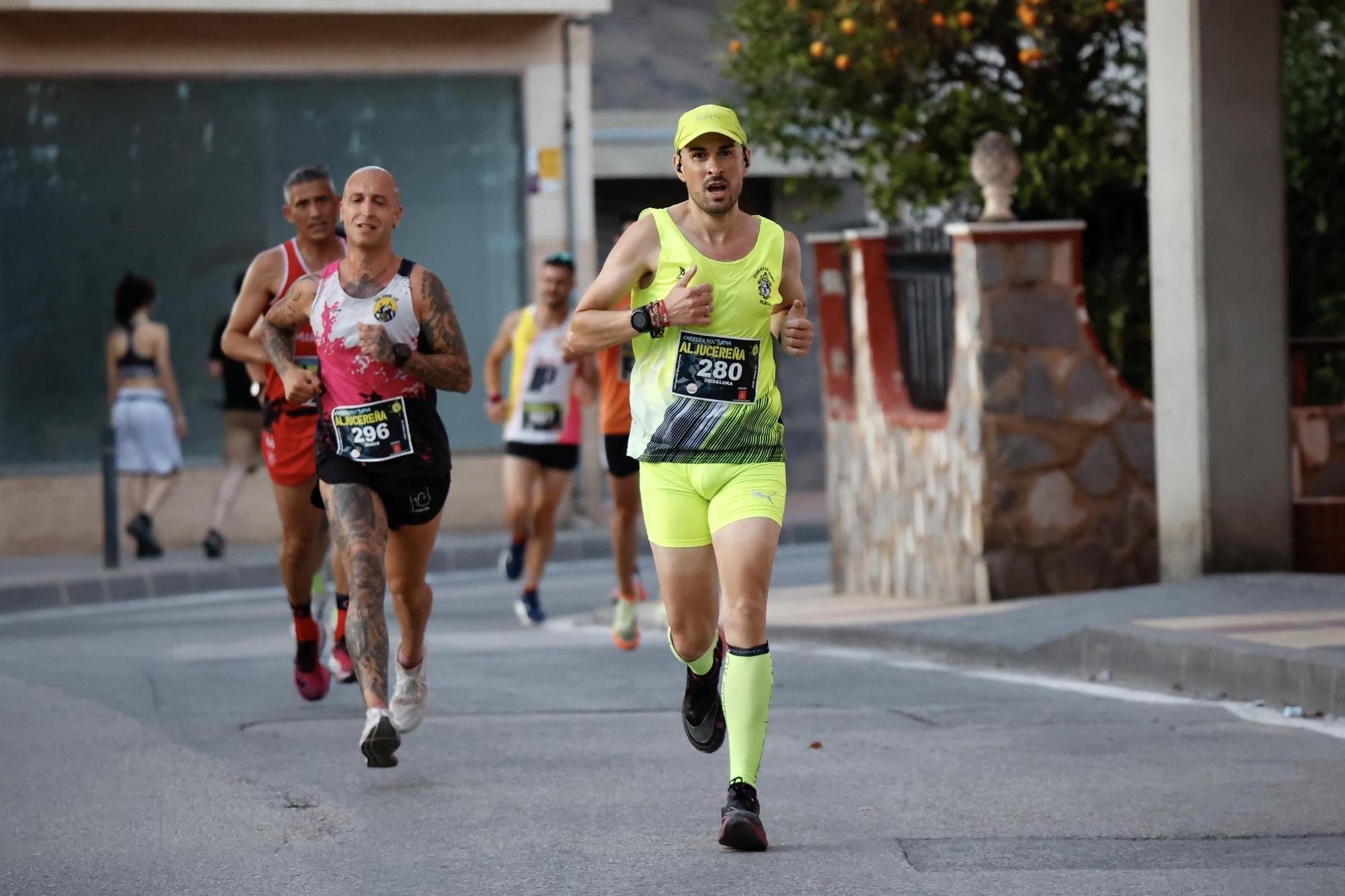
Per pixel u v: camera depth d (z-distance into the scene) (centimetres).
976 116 4300
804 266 7125
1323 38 4397
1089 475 3734
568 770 2183
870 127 4806
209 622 4322
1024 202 4266
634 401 1894
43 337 5812
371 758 2072
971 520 3738
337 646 2831
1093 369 3738
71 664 3306
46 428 5816
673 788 2072
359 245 2175
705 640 1936
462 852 1789
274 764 2228
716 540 1850
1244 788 2005
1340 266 4284
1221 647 2688
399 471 2191
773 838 1831
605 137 6981
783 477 1880
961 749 2270
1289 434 3378
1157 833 1820
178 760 2248
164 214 5900
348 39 5991
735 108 5081
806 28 4478
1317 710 2514
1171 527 3438
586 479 6147
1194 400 3369
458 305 6162
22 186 5781
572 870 1714
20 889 1684
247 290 2616
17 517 5697
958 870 1686
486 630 4028
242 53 5909
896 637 3375
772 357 1902
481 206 6162
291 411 2623
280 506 2662
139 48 5831
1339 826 1834
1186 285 3362
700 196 1844
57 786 2108
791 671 3105
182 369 5934
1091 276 4288
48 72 5762
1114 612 3136
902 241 4169
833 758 2236
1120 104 4431
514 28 6109
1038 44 4203
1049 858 1725
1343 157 4281
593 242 6212
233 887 1678
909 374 4191
